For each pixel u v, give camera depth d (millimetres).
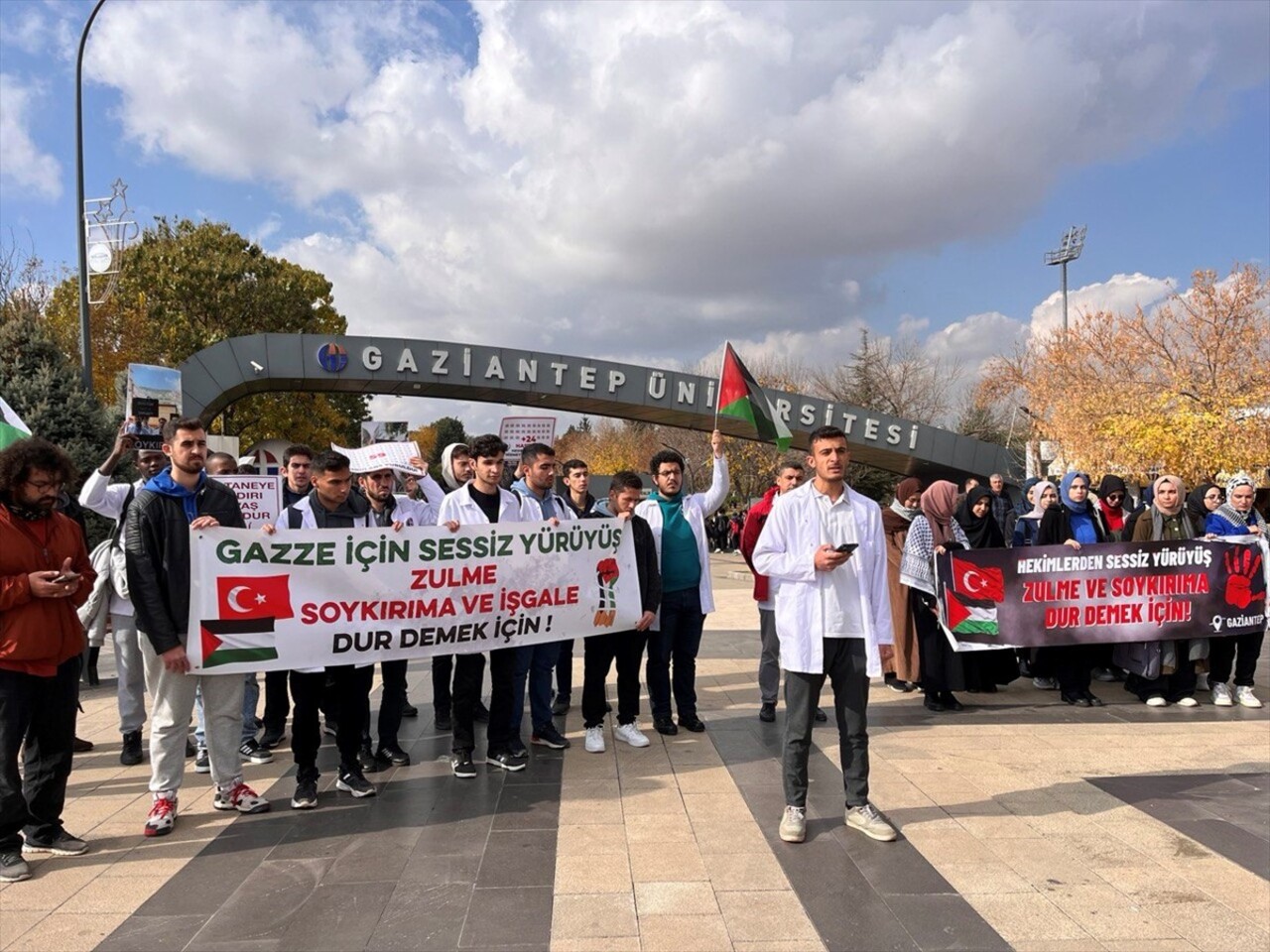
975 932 3145
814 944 3066
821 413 27578
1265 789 4691
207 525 4309
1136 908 3326
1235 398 20484
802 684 4031
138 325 27656
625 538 5566
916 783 4805
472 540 5016
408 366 22625
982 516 7070
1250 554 6781
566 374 24359
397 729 5344
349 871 3721
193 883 3623
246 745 5496
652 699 6043
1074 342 25391
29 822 3842
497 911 3328
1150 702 6801
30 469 3750
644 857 3836
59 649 3814
